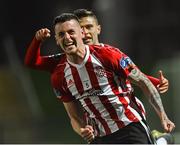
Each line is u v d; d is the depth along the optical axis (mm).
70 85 15953
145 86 15836
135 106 16172
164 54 65125
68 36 15273
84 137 15422
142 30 66125
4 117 52094
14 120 50688
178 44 66625
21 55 62781
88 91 15828
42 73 55688
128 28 64000
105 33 62125
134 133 15828
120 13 63344
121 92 15852
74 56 15664
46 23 66312
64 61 16000
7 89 55188
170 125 15773
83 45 15625
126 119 15828
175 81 36312
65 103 16531
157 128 34562
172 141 17188
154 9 67125
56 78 16125
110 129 15875
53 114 51500
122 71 15648
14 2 65312
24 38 64500
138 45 64812
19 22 65188
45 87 54594
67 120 48844
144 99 35562
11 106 53812
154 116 34719
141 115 16125
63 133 44906
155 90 15852
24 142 43594
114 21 62594
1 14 64500
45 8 66312
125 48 63156
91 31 17484
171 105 36031
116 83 15812
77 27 15406
